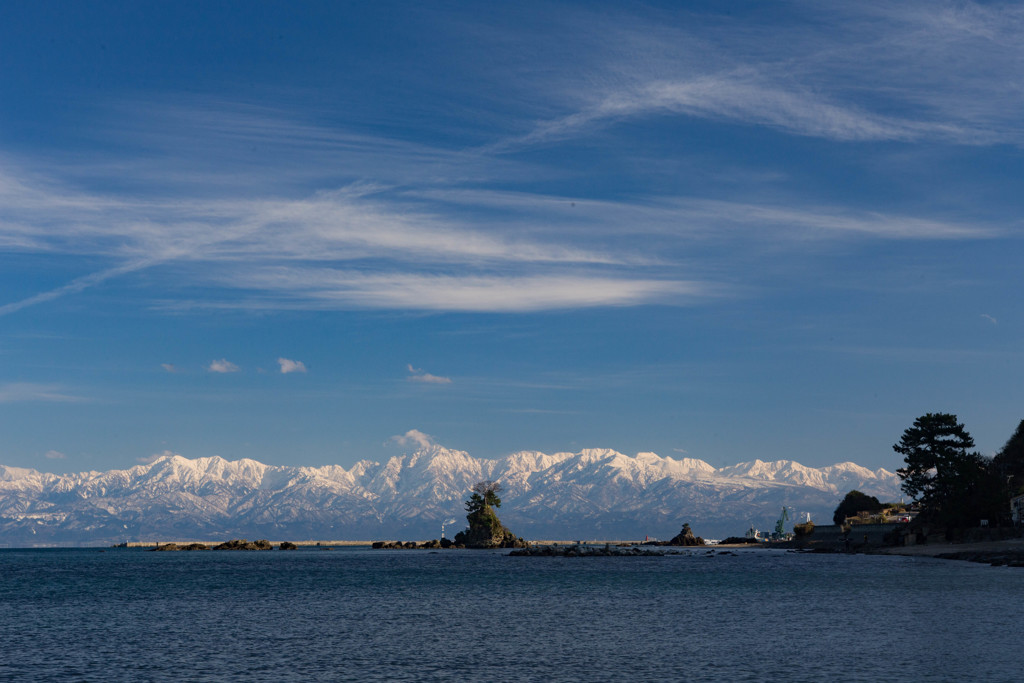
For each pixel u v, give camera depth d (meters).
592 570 176.88
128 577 164.00
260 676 55.34
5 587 136.50
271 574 170.75
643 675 54.41
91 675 56.06
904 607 86.69
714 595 108.50
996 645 62.47
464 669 57.22
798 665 56.47
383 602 104.44
